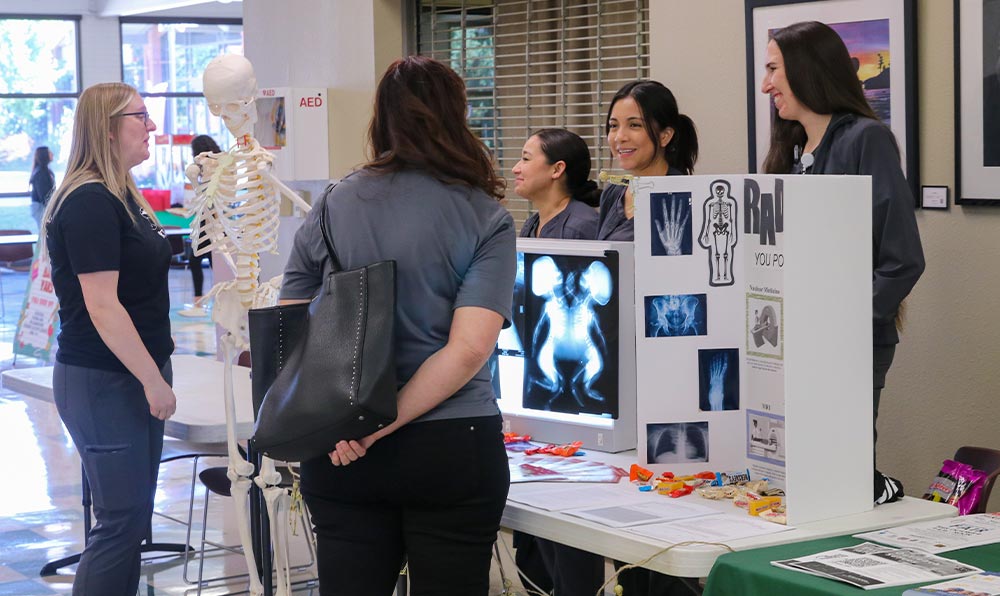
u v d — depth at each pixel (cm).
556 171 408
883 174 276
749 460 249
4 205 1706
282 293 229
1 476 606
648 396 249
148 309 338
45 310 741
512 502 236
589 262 272
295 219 663
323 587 218
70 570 455
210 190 283
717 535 215
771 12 418
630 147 357
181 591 429
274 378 219
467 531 212
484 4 575
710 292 247
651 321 247
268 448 209
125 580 335
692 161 367
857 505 232
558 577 313
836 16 400
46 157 1465
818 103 283
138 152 335
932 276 386
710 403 250
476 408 213
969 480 292
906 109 385
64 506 550
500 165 574
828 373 226
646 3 502
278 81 690
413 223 210
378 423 201
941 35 377
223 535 501
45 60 1719
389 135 216
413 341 210
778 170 303
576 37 536
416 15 610
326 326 209
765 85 295
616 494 243
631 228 342
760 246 239
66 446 673
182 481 594
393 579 221
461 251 211
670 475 250
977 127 367
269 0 691
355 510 214
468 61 586
